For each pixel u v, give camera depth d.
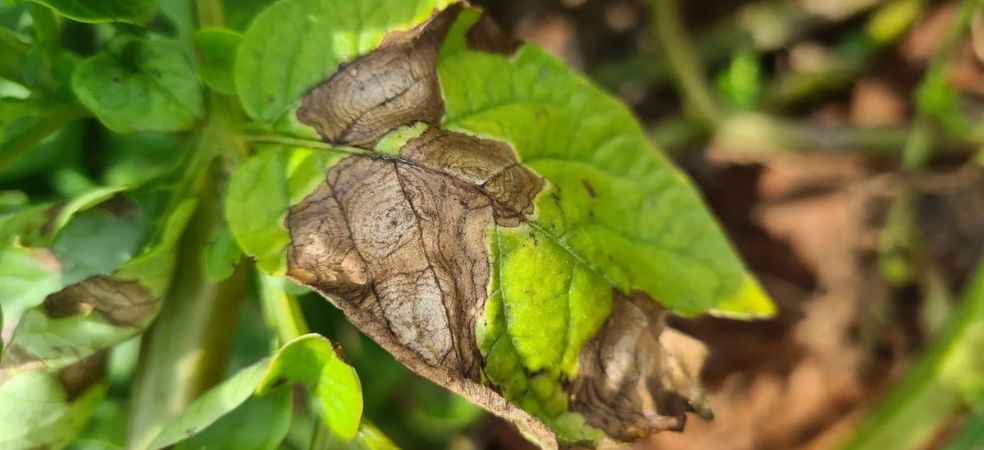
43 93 0.15
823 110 0.31
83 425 0.15
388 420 0.25
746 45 0.31
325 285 0.13
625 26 0.31
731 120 0.29
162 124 0.14
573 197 0.15
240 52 0.14
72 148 0.20
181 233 0.14
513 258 0.14
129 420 0.15
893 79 0.30
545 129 0.15
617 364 0.14
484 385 0.13
